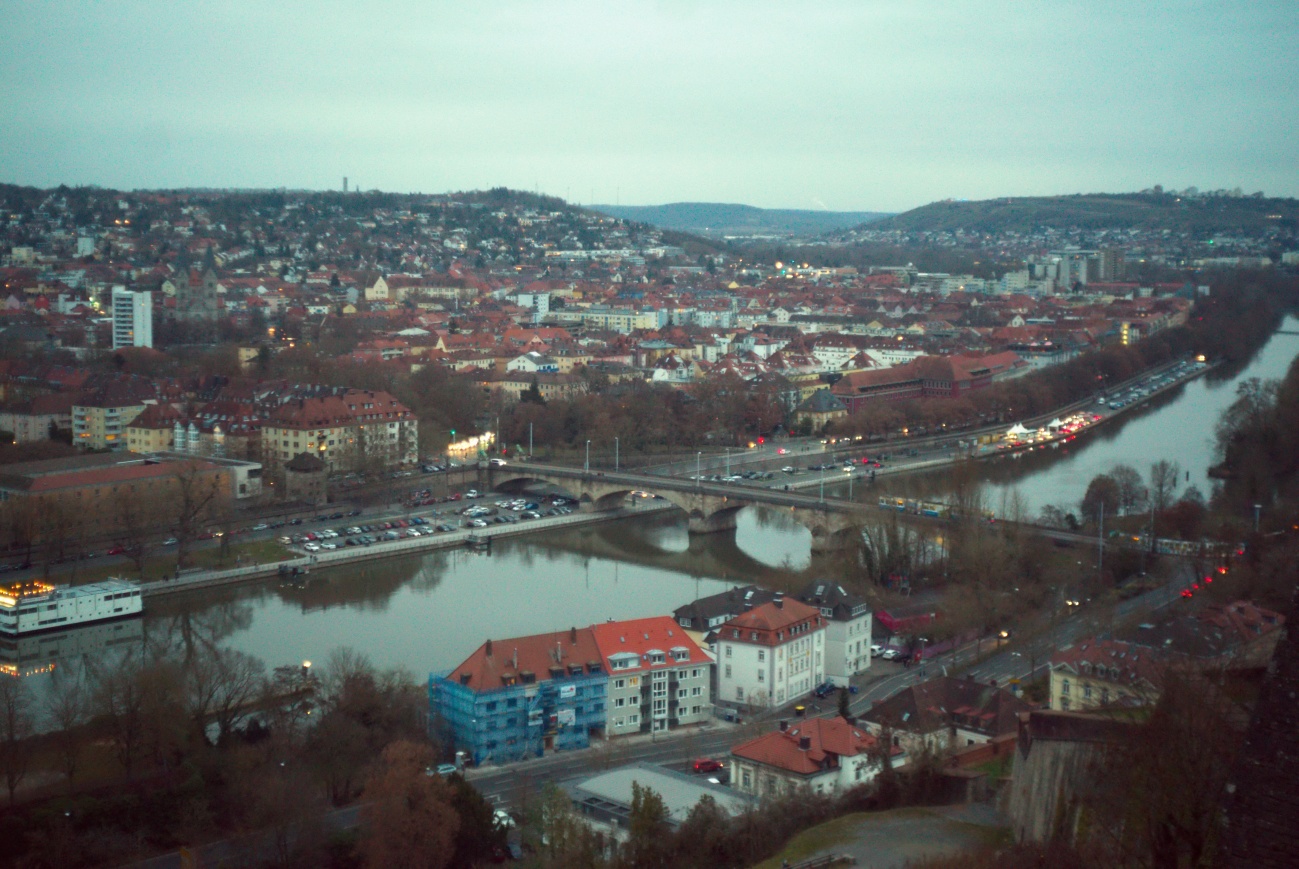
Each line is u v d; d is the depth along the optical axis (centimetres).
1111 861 16250
